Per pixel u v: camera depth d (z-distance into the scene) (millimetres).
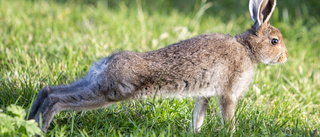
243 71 14352
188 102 15453
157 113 14141
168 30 22578
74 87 12805
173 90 13539
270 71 19078
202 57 13625
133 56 13094
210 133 13289
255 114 14805
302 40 23156
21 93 14547
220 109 14297
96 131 12703
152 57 13344
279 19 26500
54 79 15875
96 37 20500
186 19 24969
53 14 23641
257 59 15047
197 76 13578
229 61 14016
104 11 24625
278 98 16641
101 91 12625
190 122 14422
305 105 16750
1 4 24156
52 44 19078
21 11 23359
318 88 18641
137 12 25438
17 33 19906
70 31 21312
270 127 14266
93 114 13953
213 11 27688
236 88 14320
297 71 19531
